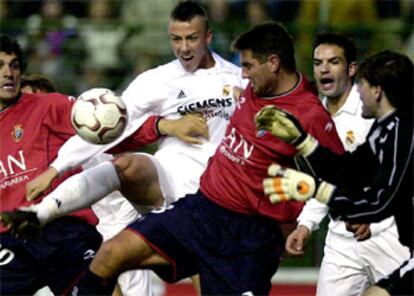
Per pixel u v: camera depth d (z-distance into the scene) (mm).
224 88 30125
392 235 30719
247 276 25922
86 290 26016
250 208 26141
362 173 25266
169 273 26562
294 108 25656
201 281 26344
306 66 43281
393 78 25156
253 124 25844
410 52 43656
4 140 28406
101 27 44156
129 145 30172
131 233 26094
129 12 45938
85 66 43938
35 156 28453
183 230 26203
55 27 44312
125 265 26109
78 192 27234
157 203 29188
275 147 25625
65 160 27766
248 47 25766
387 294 26547
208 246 26141
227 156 26203
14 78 28328
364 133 30609
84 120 27109
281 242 26672
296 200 24500
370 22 45375
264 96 26031
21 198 28328
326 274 31797
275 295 42250
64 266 28703
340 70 30641
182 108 30172
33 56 44094
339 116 30969
